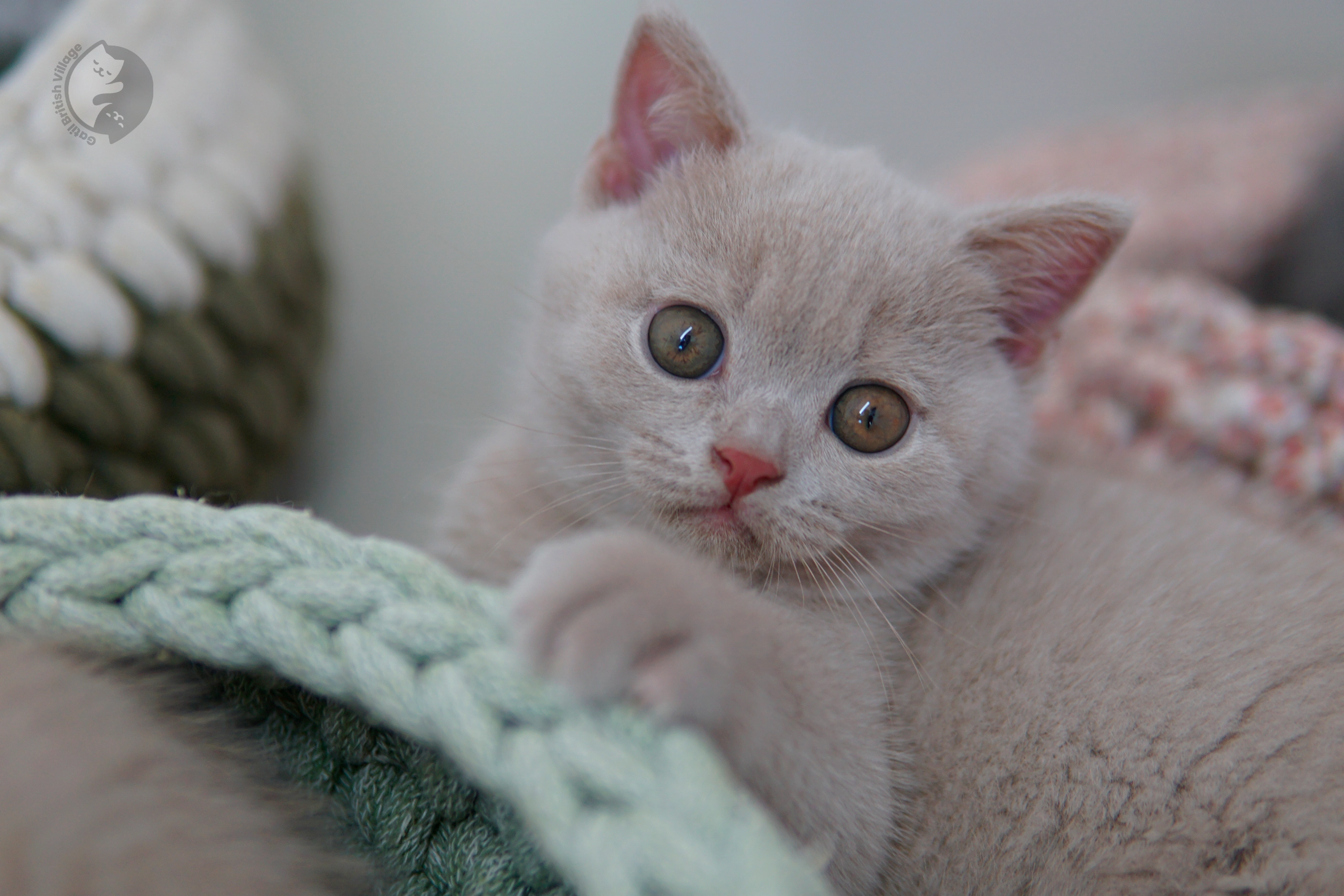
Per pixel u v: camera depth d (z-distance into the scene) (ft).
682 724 0.75
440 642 0.76
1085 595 0.96
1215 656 0.92
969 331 0.97
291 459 1.21
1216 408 1.15
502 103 1.59
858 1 1.61
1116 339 1.22
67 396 0.93
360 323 1.43
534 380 1.00
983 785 0.94
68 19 1.12
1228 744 0.89
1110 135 1.49
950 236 0.97
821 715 0.85
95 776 0.72
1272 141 1.44
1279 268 1.38
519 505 1.01
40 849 0.68
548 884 0.78
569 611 0.77
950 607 0.98
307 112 1.53
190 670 0.81
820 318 0.93
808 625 0.92
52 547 0.78
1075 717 0.92
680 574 0.81
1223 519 1.02
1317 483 1.11
